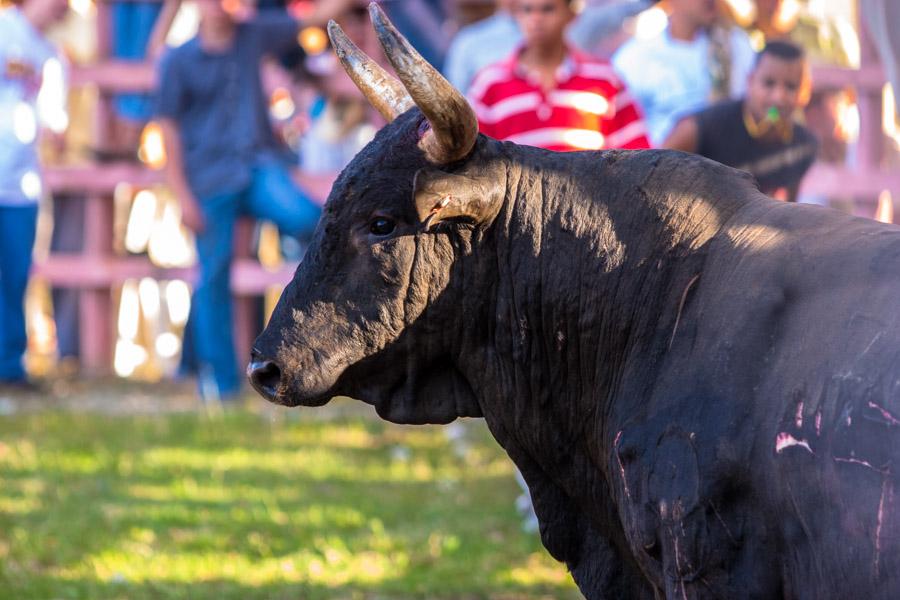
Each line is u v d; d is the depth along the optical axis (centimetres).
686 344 827
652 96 2114
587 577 956
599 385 888
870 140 2633
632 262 870
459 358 931
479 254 911
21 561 1666
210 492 2023
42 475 2142
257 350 920
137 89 3206
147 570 1633
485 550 1703
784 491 752
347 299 914
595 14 2627
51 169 3209
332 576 1602
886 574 700
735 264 828
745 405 777
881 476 706
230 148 2672
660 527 811
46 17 2962
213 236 2711
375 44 2850
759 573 771
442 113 855
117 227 3362
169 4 3177
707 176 880
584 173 905
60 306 3309
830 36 2573
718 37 2109
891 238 781
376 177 911
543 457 931
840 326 754
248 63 2694
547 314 899
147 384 3073
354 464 2225
